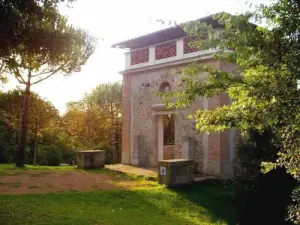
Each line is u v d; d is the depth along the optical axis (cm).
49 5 701
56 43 741
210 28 519
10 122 2100
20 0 618
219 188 1149
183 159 1236
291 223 808
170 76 1416
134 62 1614
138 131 1573
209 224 859
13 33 625
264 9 446
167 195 1026
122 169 1430
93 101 3122
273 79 450
